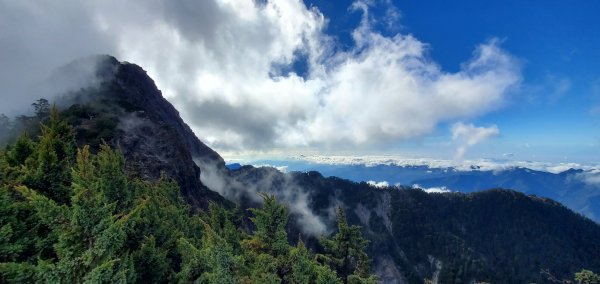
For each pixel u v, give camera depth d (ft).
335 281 119.96
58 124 117.91
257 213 144.87
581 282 332.19
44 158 92.68
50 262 64.08
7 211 68.08
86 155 94.12
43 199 65.57
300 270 120.37
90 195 73.31
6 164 102.27
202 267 107.24
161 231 126.82
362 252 173.27
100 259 63.67
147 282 99.25
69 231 63.31
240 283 105.40
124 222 72.38
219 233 198.49
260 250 142.72
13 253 64.13
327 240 174.91
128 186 133.80
